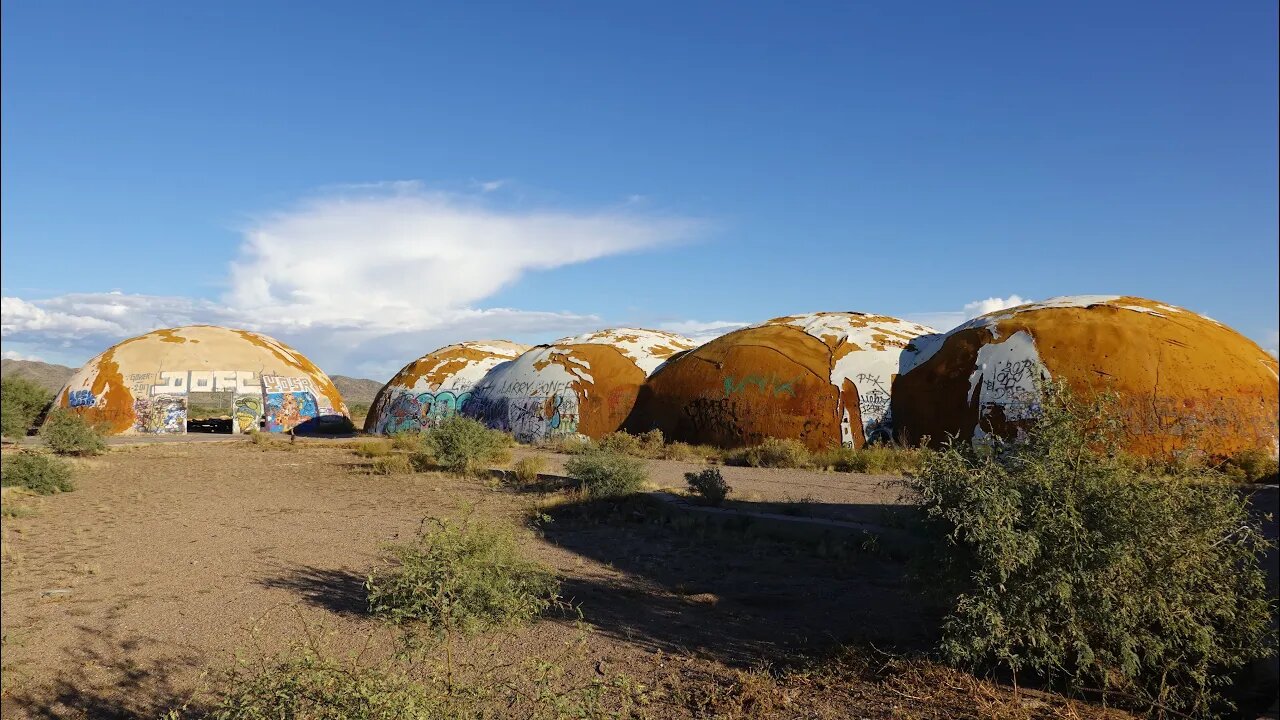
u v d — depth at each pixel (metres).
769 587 9.64
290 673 4.13
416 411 43.59
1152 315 24.64
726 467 24.41
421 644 5.31
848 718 5.56
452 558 6.52
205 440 40.31
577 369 36.84
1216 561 6.02
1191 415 21.56
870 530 11.70
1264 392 22.45
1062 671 6.25
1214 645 5.96
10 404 33.19
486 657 6.76
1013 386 24.38
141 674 6.70
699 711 5.73
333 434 48.41
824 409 28.72
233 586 9.56
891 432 27.75
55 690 6.39
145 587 9.58
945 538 6.27
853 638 7.45
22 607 8.73
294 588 9.43
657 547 12.08
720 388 31.27
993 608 5.90
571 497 16.28
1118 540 5.78
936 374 27.28
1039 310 26.67
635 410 34.66
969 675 6.20
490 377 42.72
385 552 11.55
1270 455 20.83
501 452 24.94
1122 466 6.16
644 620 8.19
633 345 38.12
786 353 31.05
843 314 34.75
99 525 14.12
